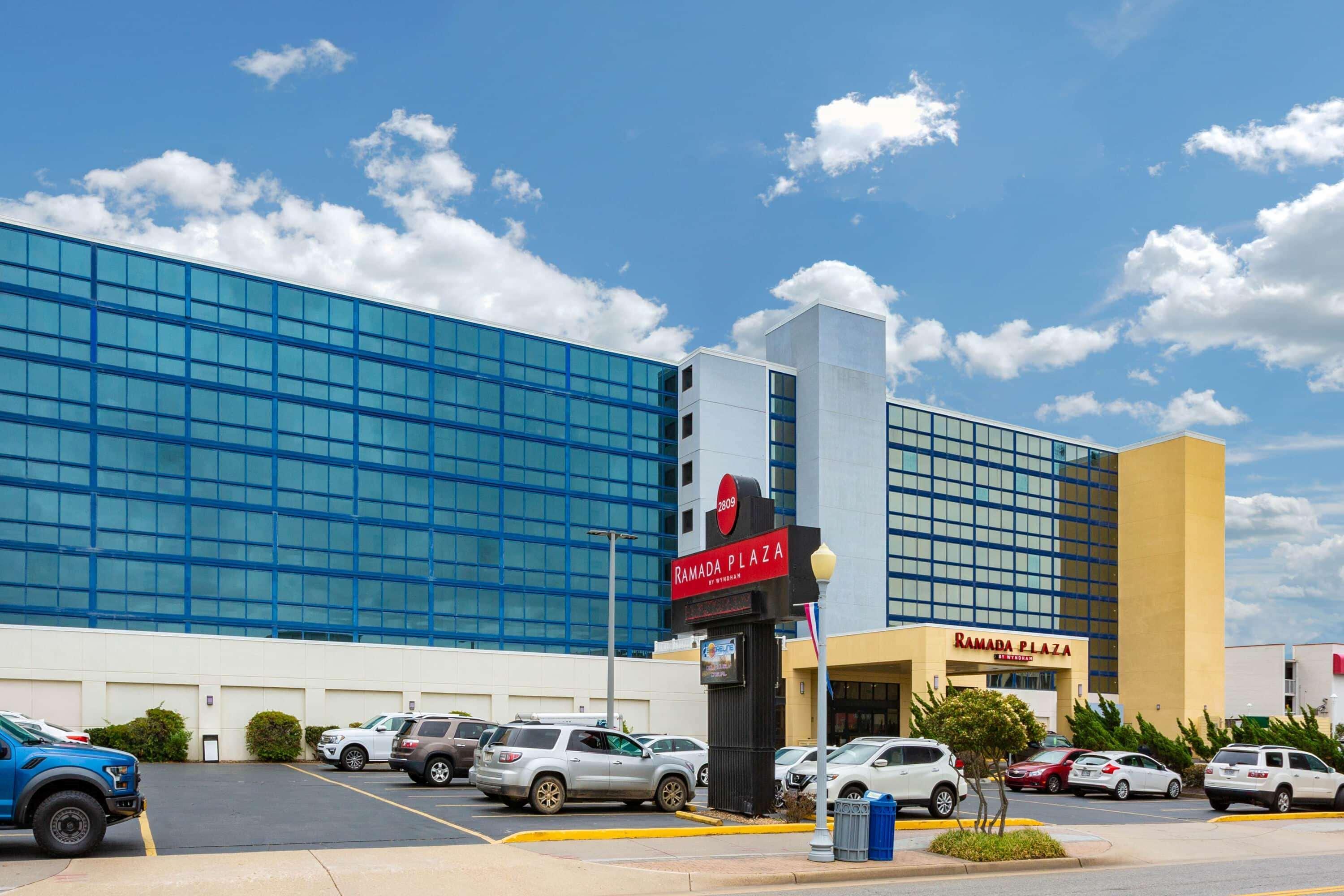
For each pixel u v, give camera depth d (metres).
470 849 16.64
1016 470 67.00
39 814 14.61
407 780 29.70
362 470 48.75
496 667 44.97
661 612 56.03
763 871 15.78
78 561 41.75
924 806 24.58
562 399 55.22
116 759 15.34
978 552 64.12
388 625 48.19
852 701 53.03
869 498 59.66
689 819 21.05
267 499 46.16
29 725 25.78
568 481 54.53
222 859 14.98
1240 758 28.97
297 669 40.75
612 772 22.30
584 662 47.06
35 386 41.88
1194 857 19.88
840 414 59.72
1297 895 14.89
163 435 44.19
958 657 43.53
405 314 51.22
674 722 48.75
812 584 20.72
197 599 43.94
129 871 13.81
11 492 40.84
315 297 48.88
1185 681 63.88
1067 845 19.92
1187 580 64.88
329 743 33.81
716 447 57.16
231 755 39.03
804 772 24.16
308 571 46.59
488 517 51.78
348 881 13.82
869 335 61.72
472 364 52.75
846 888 15.14
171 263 45.56
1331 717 76.94
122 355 43.88
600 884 14.62
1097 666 67.31
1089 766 32.53
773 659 21.75
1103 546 69.44
